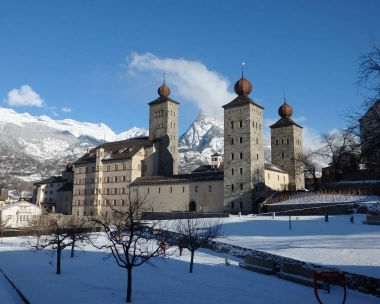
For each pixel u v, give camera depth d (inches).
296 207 2871.6
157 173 4694.9
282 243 1688.0
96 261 1754.4
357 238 1611.7
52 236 2645.2
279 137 4601.4
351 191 2834.6
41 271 1503.4
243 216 3004.4
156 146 4724.4
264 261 1362.0
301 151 4633.4
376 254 1293.1
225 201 3663.9
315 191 3120.1
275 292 1032.8
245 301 933.8
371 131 869.8
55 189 5949.8
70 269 1537.9
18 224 4101.9
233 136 3762.3
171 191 4094.5
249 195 3535.9
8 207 4092.0
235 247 1755.7
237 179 3636.8
